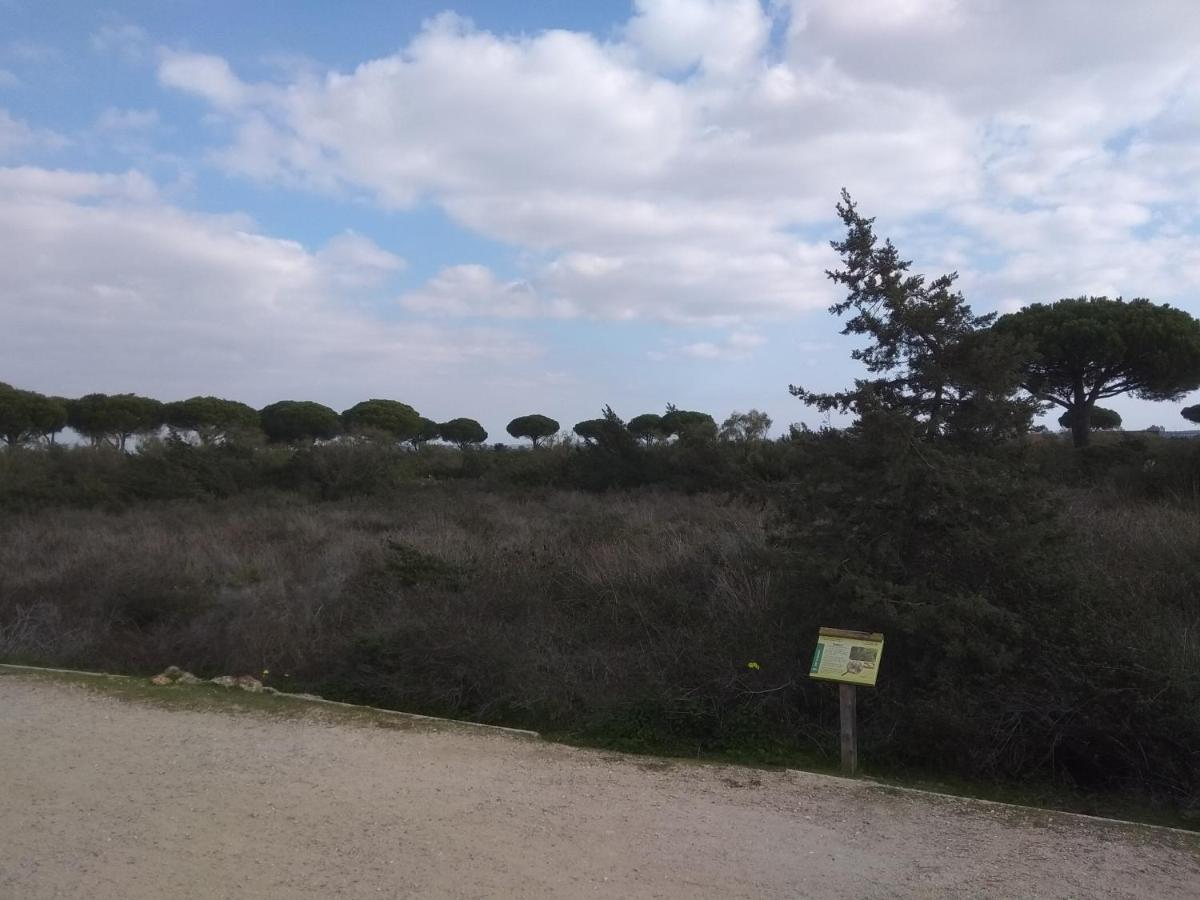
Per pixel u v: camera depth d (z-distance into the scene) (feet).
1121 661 23.11
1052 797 22.12
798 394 27.99
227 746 23.90
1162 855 17.81
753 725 25.49
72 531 62.13
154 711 27.37
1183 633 25.03
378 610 36.14
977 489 25.30
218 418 160.15
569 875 16.02
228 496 89.81
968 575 25.30
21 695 29.04
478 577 38.60
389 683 29.84
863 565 25.36
